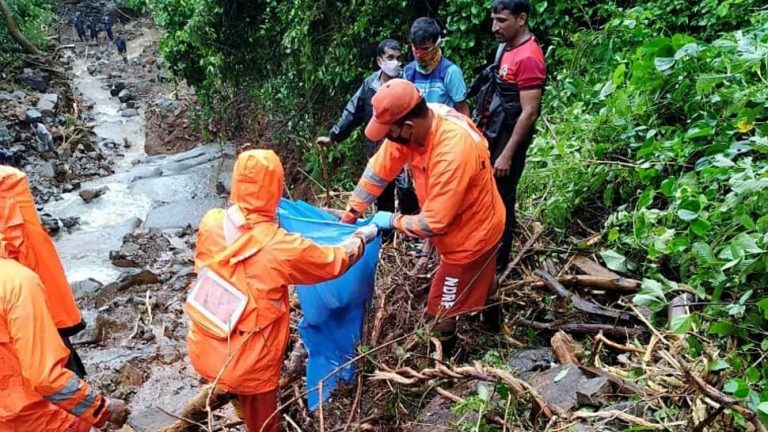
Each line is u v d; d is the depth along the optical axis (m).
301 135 8.41
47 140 10.65
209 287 2.95
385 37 7.14
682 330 2.70
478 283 3.14
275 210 2.92
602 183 4.37
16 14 16.06
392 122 2.73
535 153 4.80
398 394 3.16
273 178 2.83
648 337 3.25
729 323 2.75
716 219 3.11
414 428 2.98
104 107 14.55
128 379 4.54
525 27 3.46
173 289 5.99
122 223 8.03
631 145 4.12
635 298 3.04
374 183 3.23
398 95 2.69
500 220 3.06
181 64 9.76
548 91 5.73
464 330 3.64
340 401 3.35
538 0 6.32
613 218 3.66
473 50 6.66
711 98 3.55
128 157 11.85
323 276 2.92
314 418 3.36
